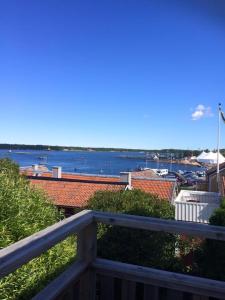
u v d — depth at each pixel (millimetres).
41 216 5172
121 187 25219
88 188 25016
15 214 4469
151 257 9719
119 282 2635
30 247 1896
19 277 3656
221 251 9656
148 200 13188
